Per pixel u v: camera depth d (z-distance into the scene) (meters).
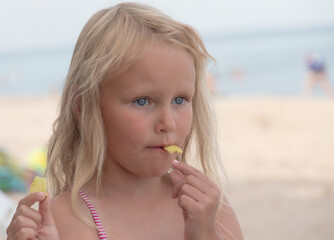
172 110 2.55
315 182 12.16
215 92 30.22
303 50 73.62
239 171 13.45
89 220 2.57
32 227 2.35
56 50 139.75
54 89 39.09
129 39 2.51
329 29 150.38
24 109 25.39
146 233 2.63
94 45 2.64
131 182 2.68
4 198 5.77
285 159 14.70
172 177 2.63
